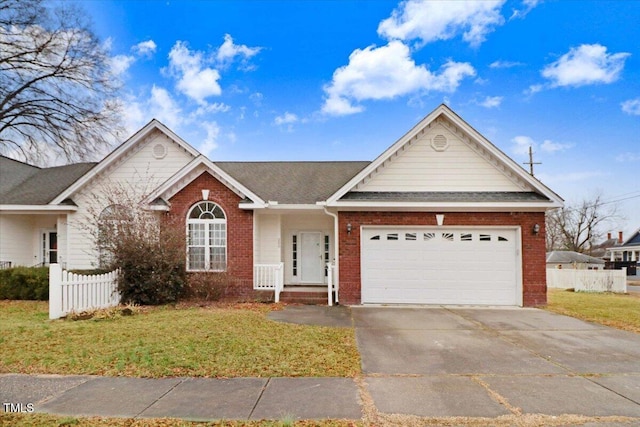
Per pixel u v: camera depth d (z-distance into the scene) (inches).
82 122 818.2
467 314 426.9
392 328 350.3
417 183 508.7
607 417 170.7
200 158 524.1
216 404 182.1
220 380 213.8
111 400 186.5
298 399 188.2
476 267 494.6
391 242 502.3
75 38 777.6
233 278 522.0
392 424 163.5
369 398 190.2
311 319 388.8
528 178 489.4
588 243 2202.3
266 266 521.3
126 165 602.2
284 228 619.5
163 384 207.6
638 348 285.6
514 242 493.0
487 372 229.8
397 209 497.7
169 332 309.4
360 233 501.4
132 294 457.1
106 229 472.7
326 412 174.2
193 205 534.3
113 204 497.0
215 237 534.0
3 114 770.2
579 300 577.9
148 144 604.4
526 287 485.1
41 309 444.8
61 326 332.2
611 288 819.4
